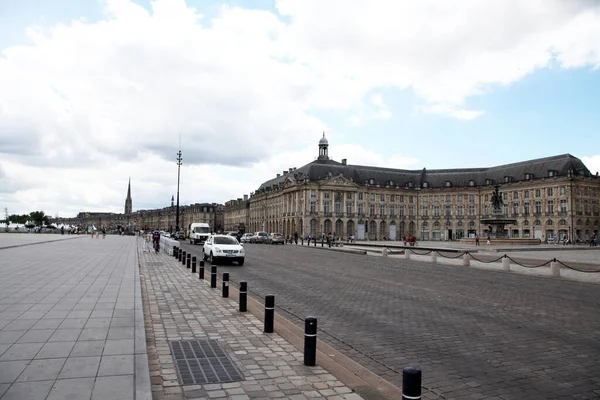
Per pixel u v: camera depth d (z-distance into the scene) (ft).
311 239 299.99
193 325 33.88
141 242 186.09
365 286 59.82
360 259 114.11
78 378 20.07
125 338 26.91
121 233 370.12
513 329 35.09
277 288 56.54
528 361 26.84
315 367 24.17
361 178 365.61
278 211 392.27
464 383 22.98
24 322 30.96
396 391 20.99
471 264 100.07
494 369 25.27
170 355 26.00
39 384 19.24
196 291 51.21
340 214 347.56
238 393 20.33
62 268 67.67
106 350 24.44
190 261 80.53
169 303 43.11
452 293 54.34
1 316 32.89
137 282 52.75
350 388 21.24
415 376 15.70
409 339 31.53
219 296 47.73
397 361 26.50
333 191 345.31
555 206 295.48
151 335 30.71
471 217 354.95
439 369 25.13
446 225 365.40
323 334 32.63
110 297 41.68
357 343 30.32
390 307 43.96
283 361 25.14
